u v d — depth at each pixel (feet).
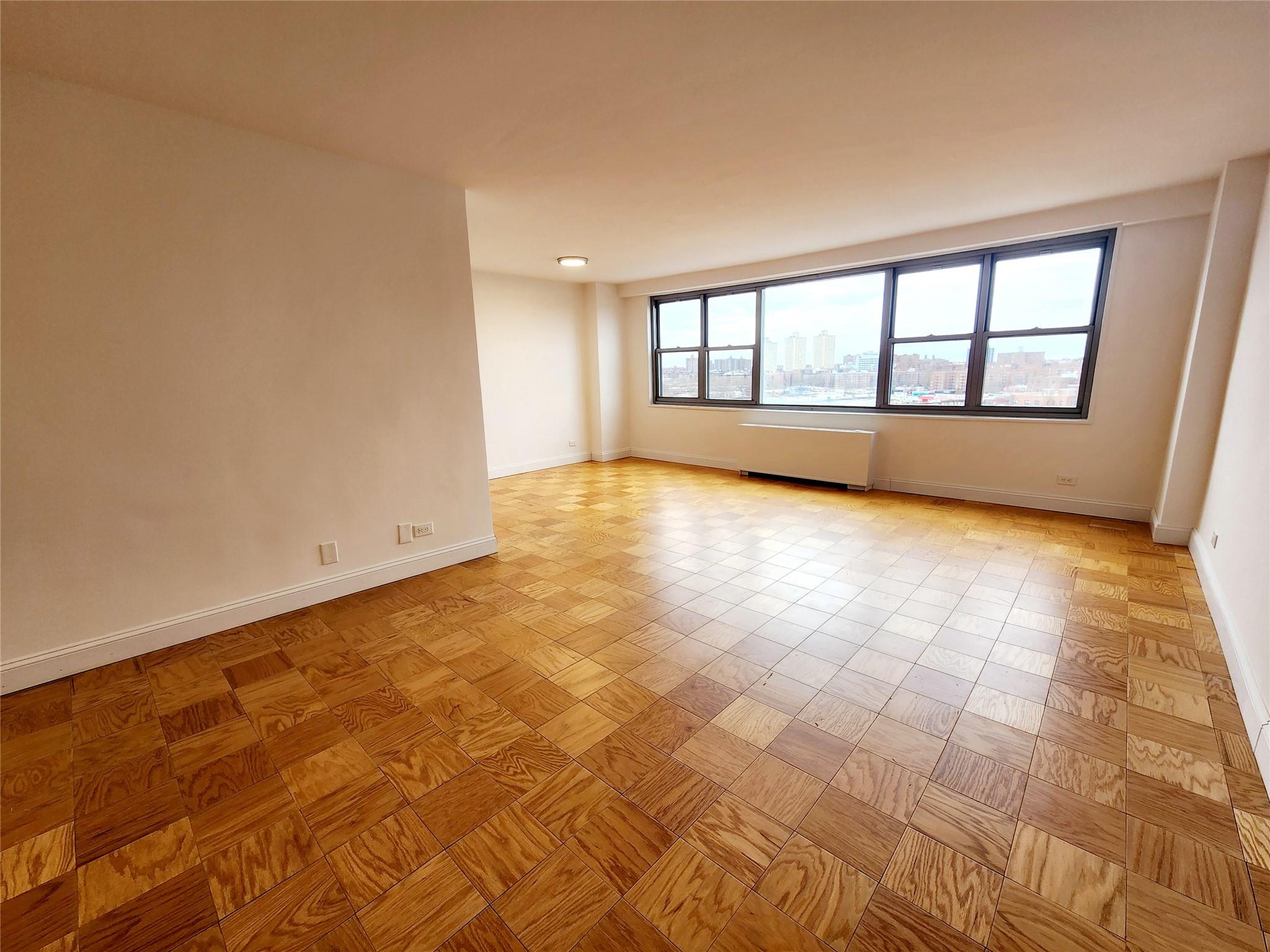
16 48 5.73
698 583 10.28
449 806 5.12
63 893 4.29
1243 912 3.99
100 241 6.90
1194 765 5.46
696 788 5.31
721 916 4.04
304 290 8.66
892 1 5.20
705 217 12.57
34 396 6.70
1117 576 10.13
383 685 7.09
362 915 4.10
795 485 18.39
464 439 11.16
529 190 10.55
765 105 7.30
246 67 6.17
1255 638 6.41
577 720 6.35
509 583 10.37
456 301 10.57
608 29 5.56
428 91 6.77
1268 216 8.71
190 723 6.35
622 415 24.09
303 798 5.23
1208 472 11.00
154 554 7.80
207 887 4.34
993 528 13.11
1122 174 10.29
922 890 4.21
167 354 7.56
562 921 4.02
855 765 5.57
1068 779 5.31
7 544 6.74
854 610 9.05
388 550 10.28
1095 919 3.96
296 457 8.95
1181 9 5.36
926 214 12.75
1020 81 6.77
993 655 7.57
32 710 6.59
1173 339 12.19
